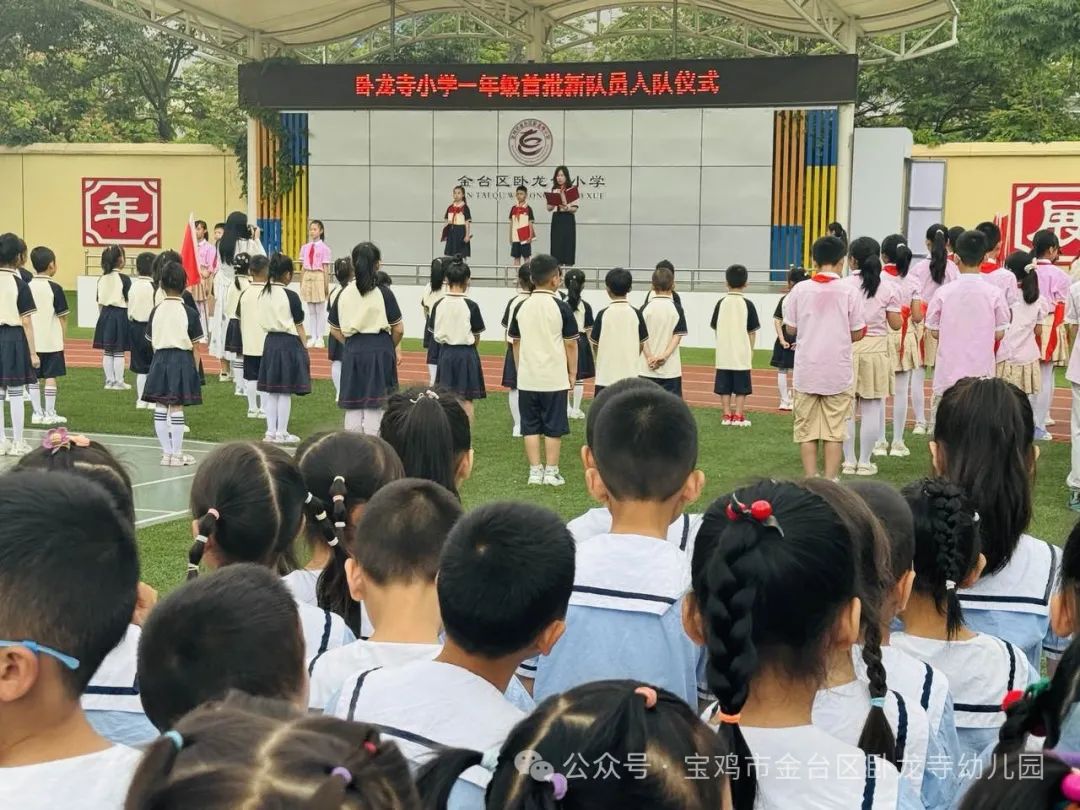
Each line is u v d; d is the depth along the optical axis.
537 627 2.05
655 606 2.54
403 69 17.58
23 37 26.20
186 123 30.14
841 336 7.45
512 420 10.65
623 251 19.41
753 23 18.36
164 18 17.61
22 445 9.34
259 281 10.92
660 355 9.81
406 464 3.68
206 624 1.84
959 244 8.02
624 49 25.84
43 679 1.62
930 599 2.64
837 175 17.91
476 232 19.88
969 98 25.30
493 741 1.94
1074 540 2.21
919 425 10.12
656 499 2.74
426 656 2.31
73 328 18.78
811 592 1.84
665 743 1.45
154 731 2.33
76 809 1.58
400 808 1.22
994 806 1.24
